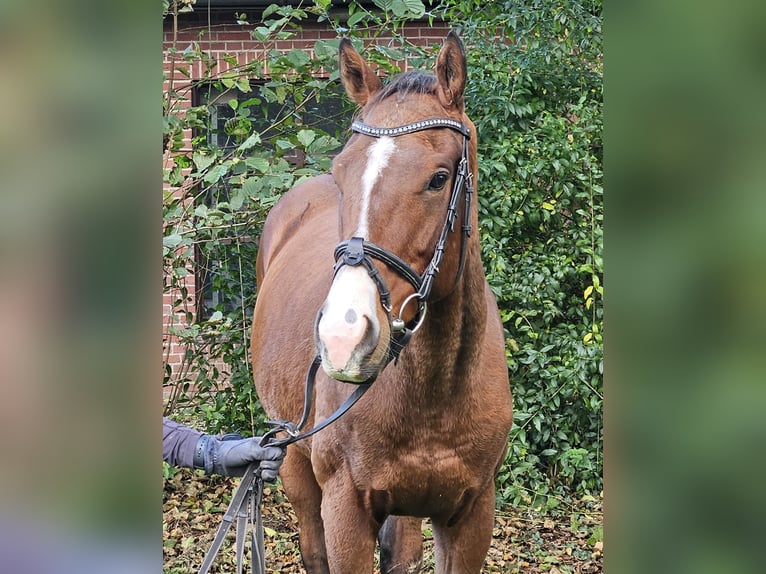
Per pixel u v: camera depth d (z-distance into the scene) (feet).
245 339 14.40
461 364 6.40
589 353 13.83
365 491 6.77
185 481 15.24
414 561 8.52
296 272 9.69
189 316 14.80
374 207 5.31
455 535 7.22
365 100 6.61
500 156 14.65
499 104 14.83
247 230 14.51
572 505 13.85
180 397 15.19
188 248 14.39
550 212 15.10
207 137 15.21
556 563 11.97
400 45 17.08
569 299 15.58
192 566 11.94
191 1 14.07
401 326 5.30
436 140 5.61
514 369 14.15
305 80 14.34
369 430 6.58
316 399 7.39
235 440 7.11
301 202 11.39
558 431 14.34
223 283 14.94
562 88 15.74
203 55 13.97
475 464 6.79
